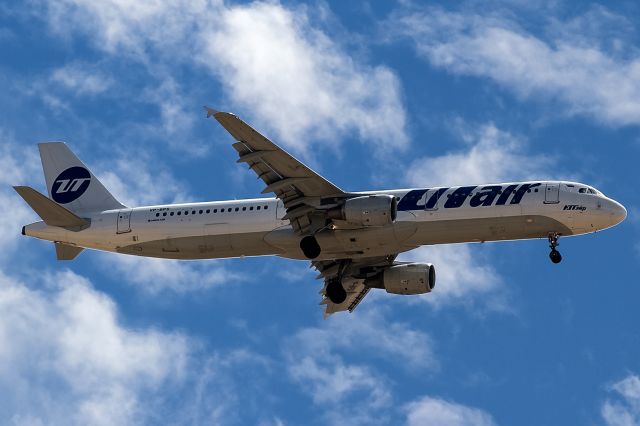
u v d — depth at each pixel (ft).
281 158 565.94
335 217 582.35
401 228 588.50
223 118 542.98
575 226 582.35
